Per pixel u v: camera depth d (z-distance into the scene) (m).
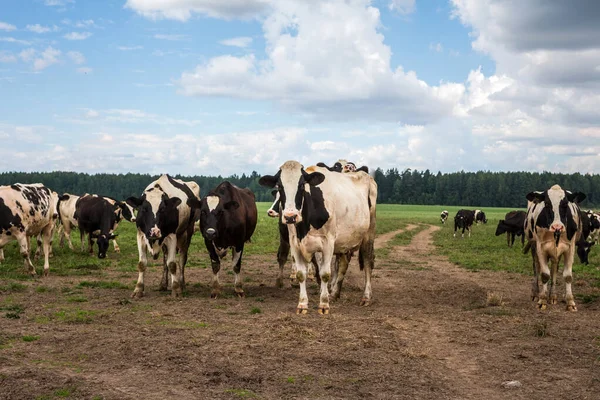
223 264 19.17
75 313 9.94
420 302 12.15
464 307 11.31
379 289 14.22
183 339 7.99
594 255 24.38
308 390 6.05
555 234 10.71
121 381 6.27
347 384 6.24
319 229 10.12
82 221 20.52
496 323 9.48
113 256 20.41
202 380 6.32
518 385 6.23
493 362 7.16
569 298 11.11
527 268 19.69
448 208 139.00
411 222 67.50
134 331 8.53
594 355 7.44
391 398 5.86
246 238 13.25
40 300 11.36
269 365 6.86
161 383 6.21
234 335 8.26
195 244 25.08
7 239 14.77
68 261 18.36
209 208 11.69
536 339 8.31
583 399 5.84
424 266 20.56
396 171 184.12
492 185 167.50
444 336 8.49
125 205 20.30
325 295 10.28
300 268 10.31
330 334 8.36
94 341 7.89
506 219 29.94
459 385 6.30
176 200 11.88
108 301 11.37
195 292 12.97
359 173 11.98
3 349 7.47
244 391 5.98
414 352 7.45
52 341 7.91
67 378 6.29
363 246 11.77
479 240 36.84
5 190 14.52
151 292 12.75
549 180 166.62
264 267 18.59
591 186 166.88
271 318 9.57
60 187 152.50
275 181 10.29
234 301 11.59
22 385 6.03
